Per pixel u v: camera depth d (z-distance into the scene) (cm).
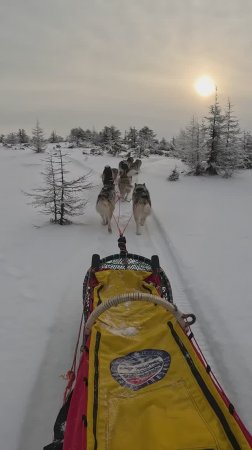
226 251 807
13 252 805
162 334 332
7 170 2312
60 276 677
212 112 2084
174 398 261
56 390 401
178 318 354
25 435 347
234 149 2105
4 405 373
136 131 4197
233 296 594
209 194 1520
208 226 1012
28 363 434
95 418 248
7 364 430
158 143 4256
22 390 393
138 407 254
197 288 626
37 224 1052
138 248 854
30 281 654
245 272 691
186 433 229
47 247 841
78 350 461
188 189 1641
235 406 377
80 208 1119
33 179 1939
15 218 1123
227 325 509
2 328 501
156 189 1622
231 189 1655
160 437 224
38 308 558
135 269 490
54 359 448
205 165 2133
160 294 456
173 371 289
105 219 1035
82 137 5038
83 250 824
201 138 2122
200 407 254
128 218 1127
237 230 973
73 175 2044
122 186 1380
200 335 501
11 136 5372
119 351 317
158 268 488
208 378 275
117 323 360
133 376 286
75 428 251
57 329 508
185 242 870
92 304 413
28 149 4144
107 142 4062
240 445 224
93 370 286
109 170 1566
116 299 351
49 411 375
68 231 973
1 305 562
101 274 469
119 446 228
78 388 285
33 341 476
